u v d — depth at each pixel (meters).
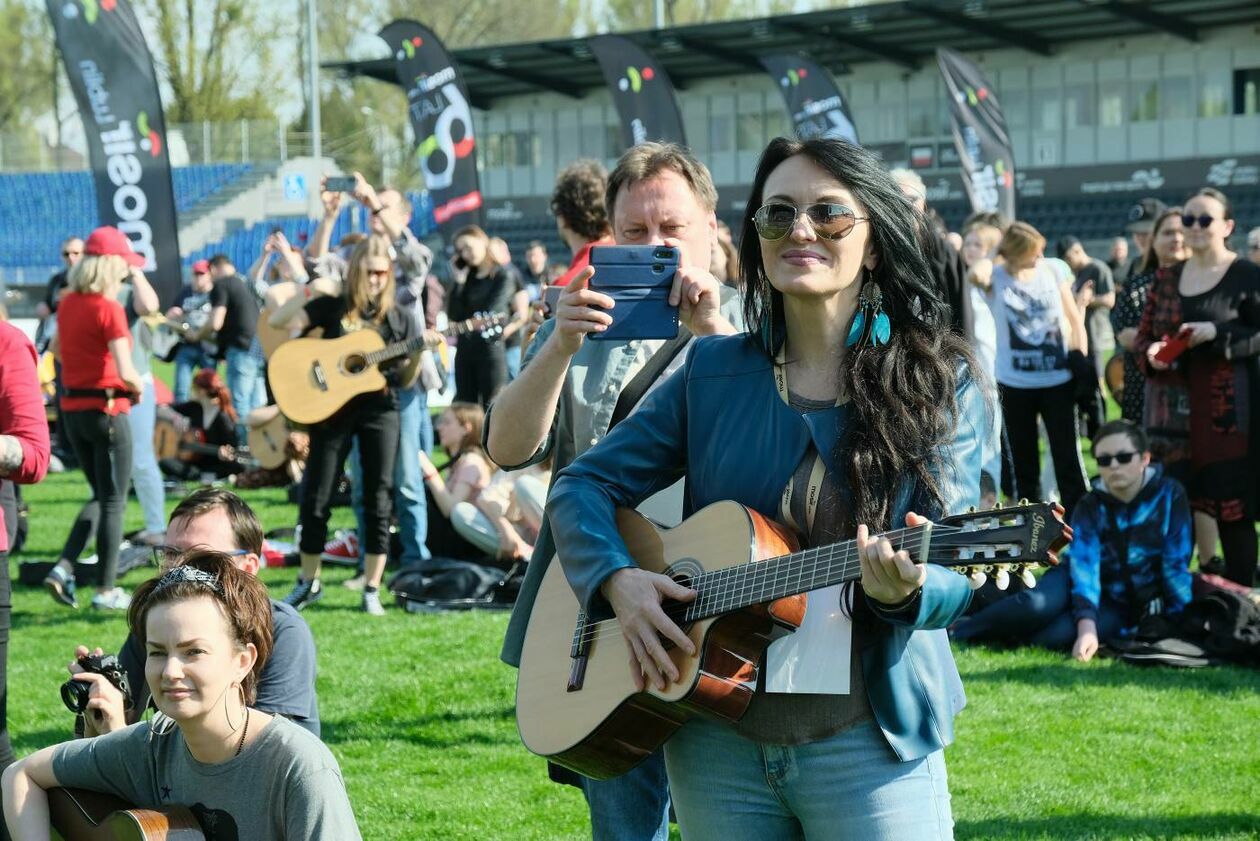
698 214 4.05
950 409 2.89
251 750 3.55
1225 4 36.50
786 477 3.02
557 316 3.57
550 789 6.26
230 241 48.47
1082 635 8.05
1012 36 39.34
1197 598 8.11
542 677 3.45
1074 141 40.78
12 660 8.59
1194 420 8.68
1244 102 38.62
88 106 17.69
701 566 3.06
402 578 9.82
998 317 10.61
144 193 17.80
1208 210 8.59
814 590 2.90
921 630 2.88
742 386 3.13
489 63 43.09
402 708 7.44
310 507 9.59
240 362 17.14
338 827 3.49
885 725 2.88
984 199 23.25
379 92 55.78
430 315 14.05
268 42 50.28
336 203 13.70
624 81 25.44
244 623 3.55
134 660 4.70
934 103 41.75
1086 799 5.84
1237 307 8.55
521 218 47.91
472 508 10.26
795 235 2.93
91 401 9.73
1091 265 16.36
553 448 4.11
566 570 3.18
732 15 60.34
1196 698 7.23
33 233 48.81
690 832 3.12
